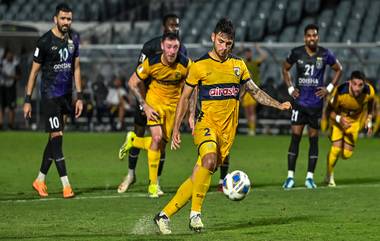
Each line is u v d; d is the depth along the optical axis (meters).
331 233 22.36
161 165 32.00
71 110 31.64
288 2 79.75
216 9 81.56
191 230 22.78
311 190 33.44
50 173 39.59
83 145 55.72
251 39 78.12
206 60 22.67
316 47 35.31
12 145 55.56
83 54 68.25
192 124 25.77
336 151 34.91
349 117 35.16
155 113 27.66
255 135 64.88
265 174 39.75
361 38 75.31
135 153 32.28
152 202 29.34
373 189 33.78
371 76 64.62
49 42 30.67
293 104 34.56
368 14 77.75
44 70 30.97
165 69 29.59
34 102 70.44
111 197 30.84
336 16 77.88
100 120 69.00
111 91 68.25
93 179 37.38
